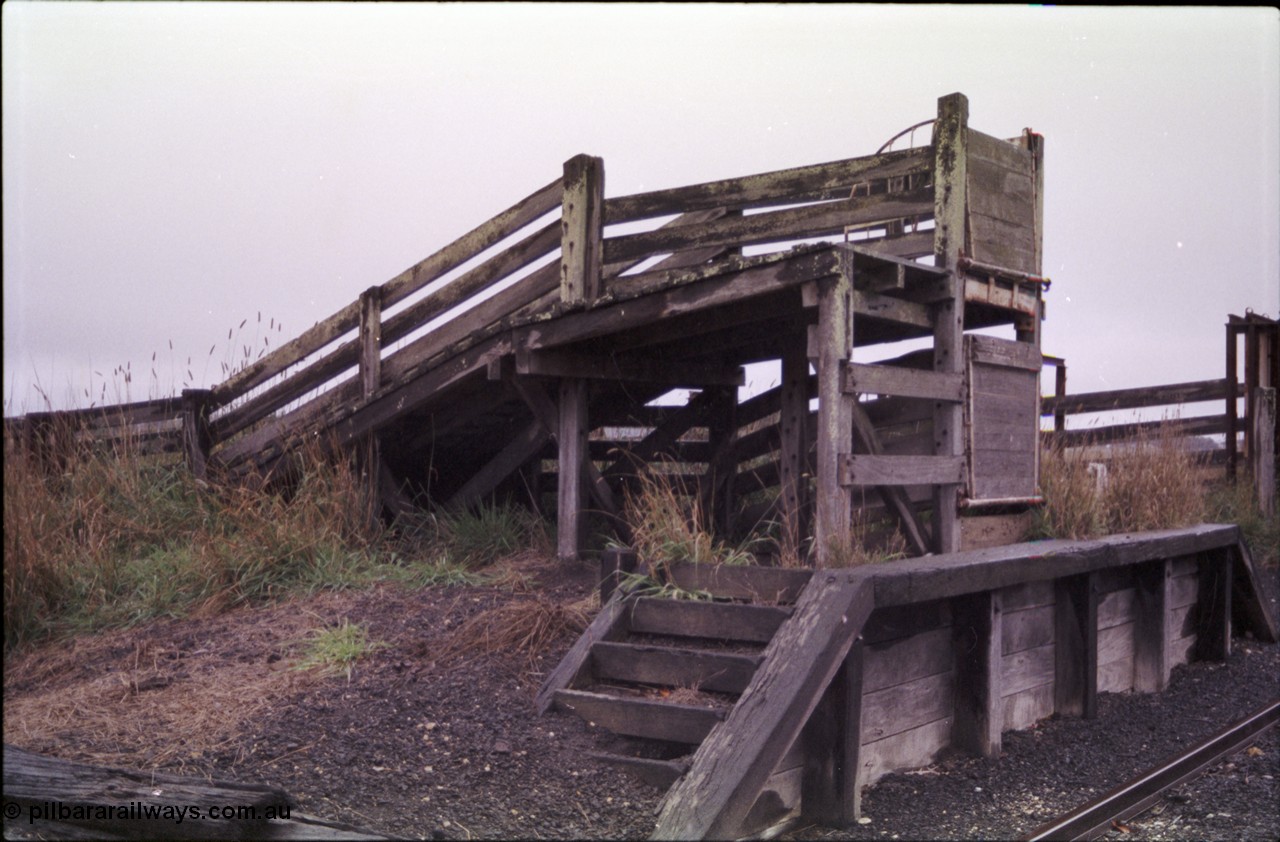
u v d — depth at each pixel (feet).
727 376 27.71
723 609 16.56
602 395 28.50
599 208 24.22
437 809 13.65
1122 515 25.17
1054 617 21.04
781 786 14.67
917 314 20.77
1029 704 20.16
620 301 21.49
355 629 19.39
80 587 22.75
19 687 18.53
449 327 26.45
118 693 17.48
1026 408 23.03
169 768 14.40
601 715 15.89
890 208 21.49
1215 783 17.29
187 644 19.88
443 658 18.20
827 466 17.99
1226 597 26.58
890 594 15.46
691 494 26.96
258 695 17.07
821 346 18.21
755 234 23.03
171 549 24.89
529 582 22.11
